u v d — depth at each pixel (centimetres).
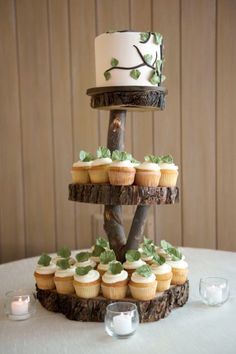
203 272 128
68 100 191
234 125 189
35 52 189
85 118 191
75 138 192
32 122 193
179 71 188
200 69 188
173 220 196
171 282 100
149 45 98
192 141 191
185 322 91
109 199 92
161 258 96
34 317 95
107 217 103
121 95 95
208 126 190
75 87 190
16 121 193
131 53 96
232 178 192
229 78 187
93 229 197
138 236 101
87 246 198
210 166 192
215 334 85
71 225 197
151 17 186
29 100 192
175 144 192
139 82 97
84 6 186
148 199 92
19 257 199
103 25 187
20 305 94
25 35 189
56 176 195
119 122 104
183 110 190
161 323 91
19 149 194
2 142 194
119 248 102
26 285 118
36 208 197
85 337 84
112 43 97
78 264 98
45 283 98
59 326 90
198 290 112
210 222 195
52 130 193
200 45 186
